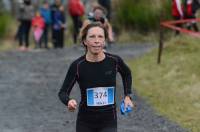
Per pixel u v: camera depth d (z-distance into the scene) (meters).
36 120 14.80
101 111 8.85
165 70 20.70
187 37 25.42
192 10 29.14
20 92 18.64
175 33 28.77
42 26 32.00
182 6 29.14
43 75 22.05
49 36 37.59
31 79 21.17
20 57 28.08
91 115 8.86
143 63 22.73
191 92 17.67
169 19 34.50
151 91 18.28
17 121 14.70
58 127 14.07
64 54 28.52
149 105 16.48
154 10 35.19
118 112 15.52
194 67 20.45
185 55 22.48
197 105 16.33
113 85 8.91
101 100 8.84
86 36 8.80
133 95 17.78
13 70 23.50
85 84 8.84
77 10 32.47
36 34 32.03
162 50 23.77
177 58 22.05
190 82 18.75
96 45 8.73
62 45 32.22
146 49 28.56
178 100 16.97
